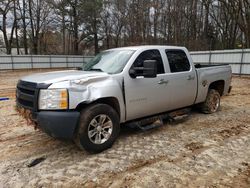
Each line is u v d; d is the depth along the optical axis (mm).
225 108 6930
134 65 4242
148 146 4105
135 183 2996
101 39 42250
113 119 3943
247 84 13352
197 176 3143
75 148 4059
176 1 34562
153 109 4598
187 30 35375
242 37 29812
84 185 2975
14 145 4246
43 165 3486
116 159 3631
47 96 3402
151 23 37406
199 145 4148
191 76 5234
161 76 4586
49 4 35438
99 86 3734
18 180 3098
